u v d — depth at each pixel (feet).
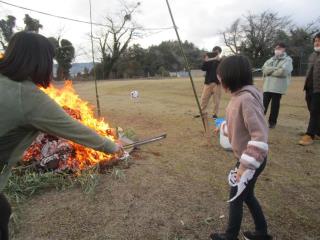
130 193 12.43
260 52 174.29
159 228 10.43
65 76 134.00
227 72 8.50
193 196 12.39
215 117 27.76
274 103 23.61
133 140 19.04
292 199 12.41
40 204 11.57
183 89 60.49
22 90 6.09
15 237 9.75
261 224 9.45
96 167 13.99
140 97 47.60
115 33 144.87
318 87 18.84
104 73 146.20
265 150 8.00
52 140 14.17
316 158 17.06
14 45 6.33
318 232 10.39
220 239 9.44
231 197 9.07
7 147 6.24
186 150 17.88
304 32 166.50
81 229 10.25
